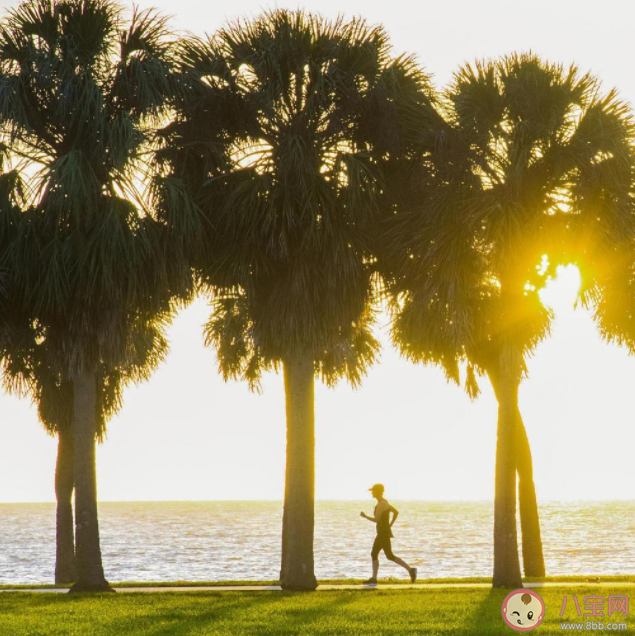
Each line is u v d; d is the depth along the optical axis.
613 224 33.12
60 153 35.56
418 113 35.41
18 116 33.62
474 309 35.09
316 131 36.41
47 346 36.19
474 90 34.03
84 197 33.84
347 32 36.56
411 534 163.50
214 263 35.91
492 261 33.50
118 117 34.03
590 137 33.06
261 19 36.56
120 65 35.00
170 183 34.91
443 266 33.84
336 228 34.88
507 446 34.78
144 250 34.22
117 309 34.88
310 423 36.12
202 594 32.50
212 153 36.50
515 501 34.69
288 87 36.09
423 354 40.53
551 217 33.81
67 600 30.73
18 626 24.03
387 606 27.70
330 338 35.75
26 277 33.69
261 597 31.06
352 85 35.62
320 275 35.12
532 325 34.78
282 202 34.78
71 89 33.81
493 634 22.36
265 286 36.28
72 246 33.50
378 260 36.59
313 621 24.52
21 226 33.72
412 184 35.56
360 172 34.62
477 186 33.84
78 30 35.12
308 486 35.72
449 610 26.66
